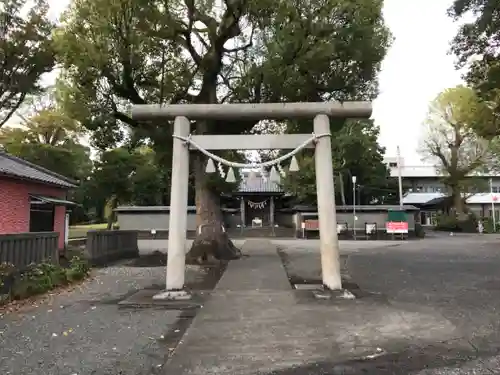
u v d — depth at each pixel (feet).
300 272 37.70
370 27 36.91
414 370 13.69
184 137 27.48
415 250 61.57
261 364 14.20
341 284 28.86
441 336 17.30
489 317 20.53
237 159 47.67
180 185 27.04
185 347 15.96
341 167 103.45
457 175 134.00
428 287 29.45
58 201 48.93
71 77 40.42
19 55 54.44
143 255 54.39
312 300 24.35
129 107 44.73
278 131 52.65
